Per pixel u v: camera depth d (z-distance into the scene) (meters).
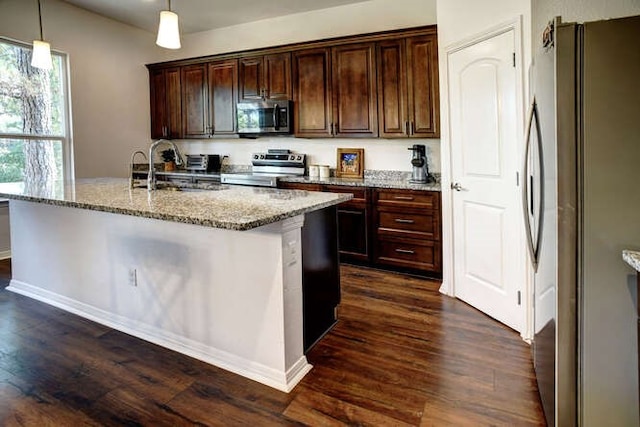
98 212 2.63
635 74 1.26
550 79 1.43
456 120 3.02
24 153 4.35
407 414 1.75
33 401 1.86
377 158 4.46
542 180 1.59
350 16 4.51
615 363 1.33
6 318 2.77
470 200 2.93
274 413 1.77
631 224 1.29
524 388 1.93
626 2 2.14
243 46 5.19
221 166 5.55
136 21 5.13
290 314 2.01
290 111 4.55
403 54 3.93
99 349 2.34
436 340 2.44
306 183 4.30
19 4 4.16
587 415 1.37
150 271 2.41
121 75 5.21
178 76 5.33
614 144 1.29
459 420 1.71
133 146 5.42
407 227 3.72
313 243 2.33
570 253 1.34
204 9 4.65
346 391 1.93
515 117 2.45
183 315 2.30
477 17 2.72
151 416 1.75
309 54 4.42
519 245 2.46
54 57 4.55
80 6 4.62
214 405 1.83
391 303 3.05
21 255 3.24
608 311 1.32
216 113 5.08
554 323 1.43
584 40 1.29
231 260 2.08
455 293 3.17
